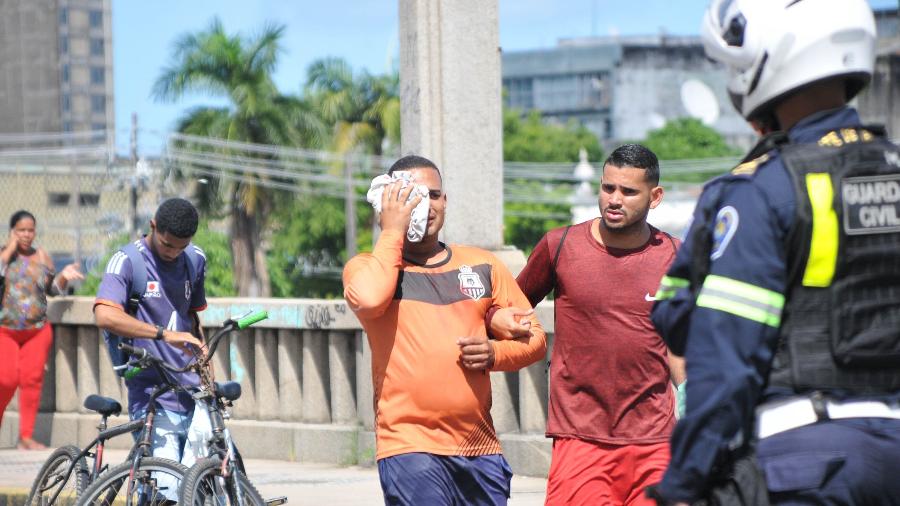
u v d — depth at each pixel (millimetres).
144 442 11578
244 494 11102
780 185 5129
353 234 119625
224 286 87250
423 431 8750
